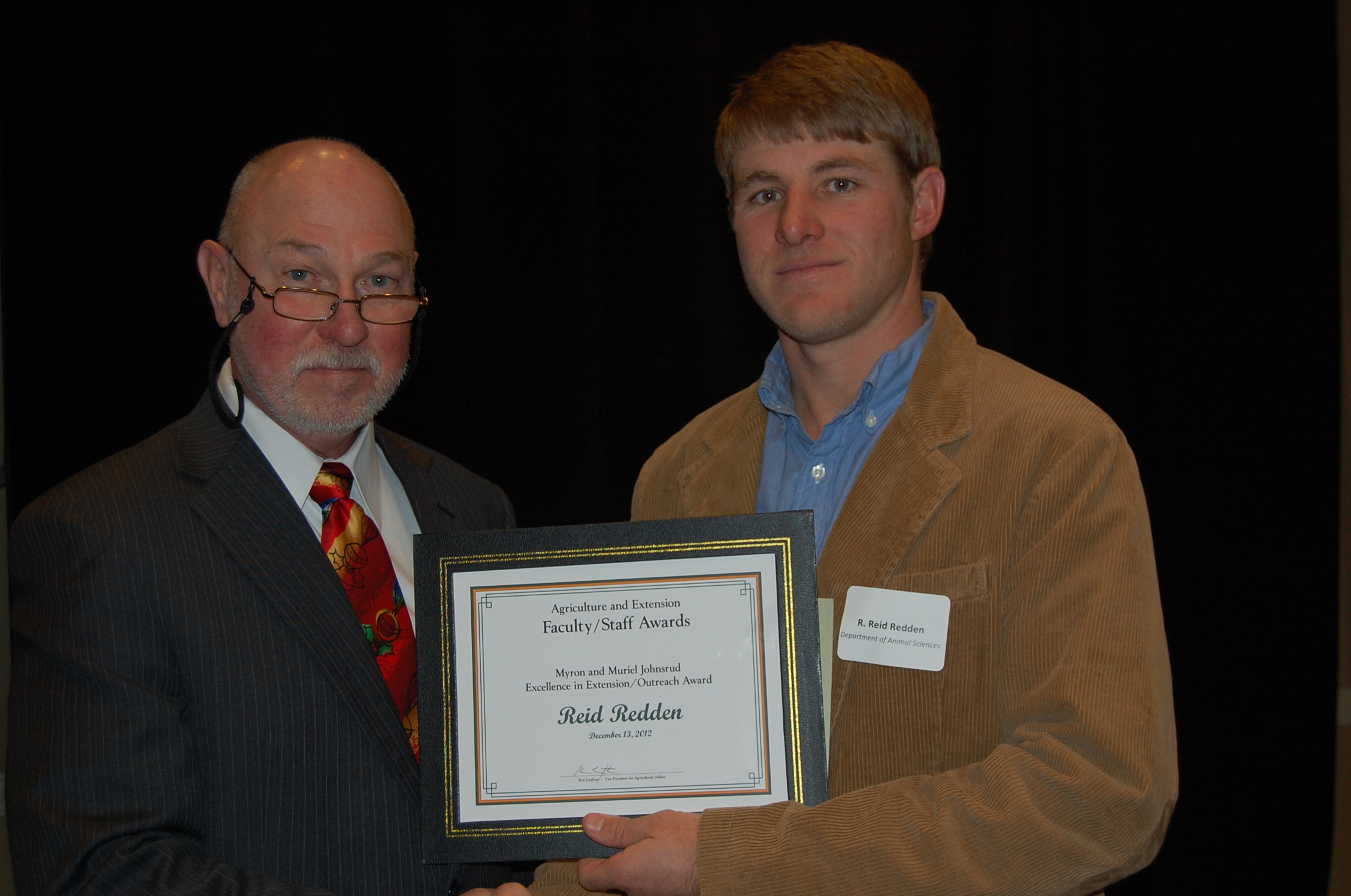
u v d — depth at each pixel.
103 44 2.36
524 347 2.43
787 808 1.17
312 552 1.36
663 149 2.46
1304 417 2.50
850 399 1.44
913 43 2.46
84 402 2.33
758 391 1.60
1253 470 2.50
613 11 2.46
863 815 1.12
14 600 1.32
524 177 2.43
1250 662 2.49
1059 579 1.18
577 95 2.42
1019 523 1.24
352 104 2.40
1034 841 1.06
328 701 1.30
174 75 2.37
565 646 1.30
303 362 1.37
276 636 1.31
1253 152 2.50
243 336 1.41
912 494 1.30
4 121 2.33
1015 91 2.45
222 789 1.26
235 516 1.34
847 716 1.27
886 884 1.08
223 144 2.38
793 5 2.46
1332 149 2.51
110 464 1.38
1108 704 1.09
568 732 1.29
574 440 2.42
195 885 1.17
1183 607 2.49
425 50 2.42
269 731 1.27
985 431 1.30
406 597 1.50
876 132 1.34
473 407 2.41
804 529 1.28
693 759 1.26
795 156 1.36
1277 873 2.48
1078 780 1.06
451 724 1.30
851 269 1.34
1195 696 2.49
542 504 2.43
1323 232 2.51
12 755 1.26
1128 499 1.21
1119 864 1.07
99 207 2.34
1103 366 2.46
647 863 1.16
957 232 2.48
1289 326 2.50
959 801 1.10
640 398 2.47
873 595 1.28
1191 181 2.49
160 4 2.37
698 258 2.46
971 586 1.24
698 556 1.30
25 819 1.21
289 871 1.26
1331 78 2.51
